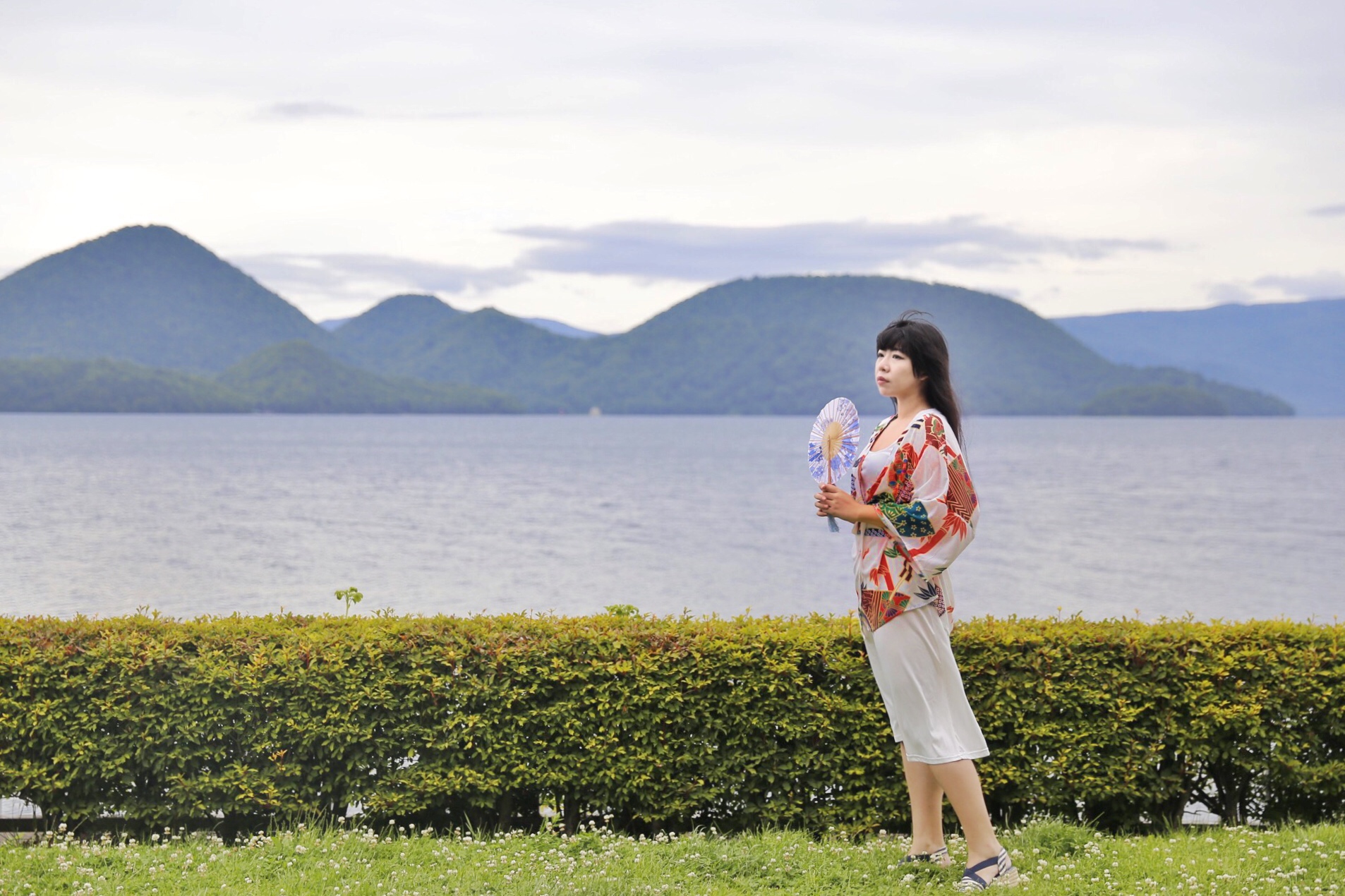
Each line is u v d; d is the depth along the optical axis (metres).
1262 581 27.64
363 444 135.50
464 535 37.09
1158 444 151.25
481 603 23.19
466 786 5.81
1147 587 26.56
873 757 5.88
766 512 48.50
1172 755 6.02
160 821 5.80
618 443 151.75
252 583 25.20
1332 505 52.56
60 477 65.81
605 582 26.77
